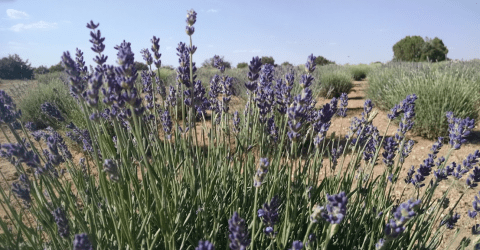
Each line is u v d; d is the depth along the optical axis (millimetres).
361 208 2264
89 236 1565
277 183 2016
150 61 2438
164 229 1614
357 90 13172
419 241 1959
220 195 2250
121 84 1403
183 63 2139
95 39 1818
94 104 1460
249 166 2301
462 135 1857
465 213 3385
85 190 2043
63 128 5488
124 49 1438
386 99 8016
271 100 2326
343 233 2133
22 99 8703
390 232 1224
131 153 2242
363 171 2449
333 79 11398
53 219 1688
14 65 27297
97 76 1408
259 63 2135
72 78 1432
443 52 33125
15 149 1402
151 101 2510
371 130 2533
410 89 6938
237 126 2781
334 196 1128
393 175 2248
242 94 8281
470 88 6691
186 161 2246
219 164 2404
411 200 1185
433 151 2266
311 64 1654
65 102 7531
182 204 2086
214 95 2984
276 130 2318
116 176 1407
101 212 1777
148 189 2105
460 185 4023
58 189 1773
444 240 2916
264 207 1439
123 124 2416
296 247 1149
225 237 2092
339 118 7301
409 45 34312
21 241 1877
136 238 1688
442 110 5574
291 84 2062
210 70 17391
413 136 6078
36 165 1503
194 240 2027
